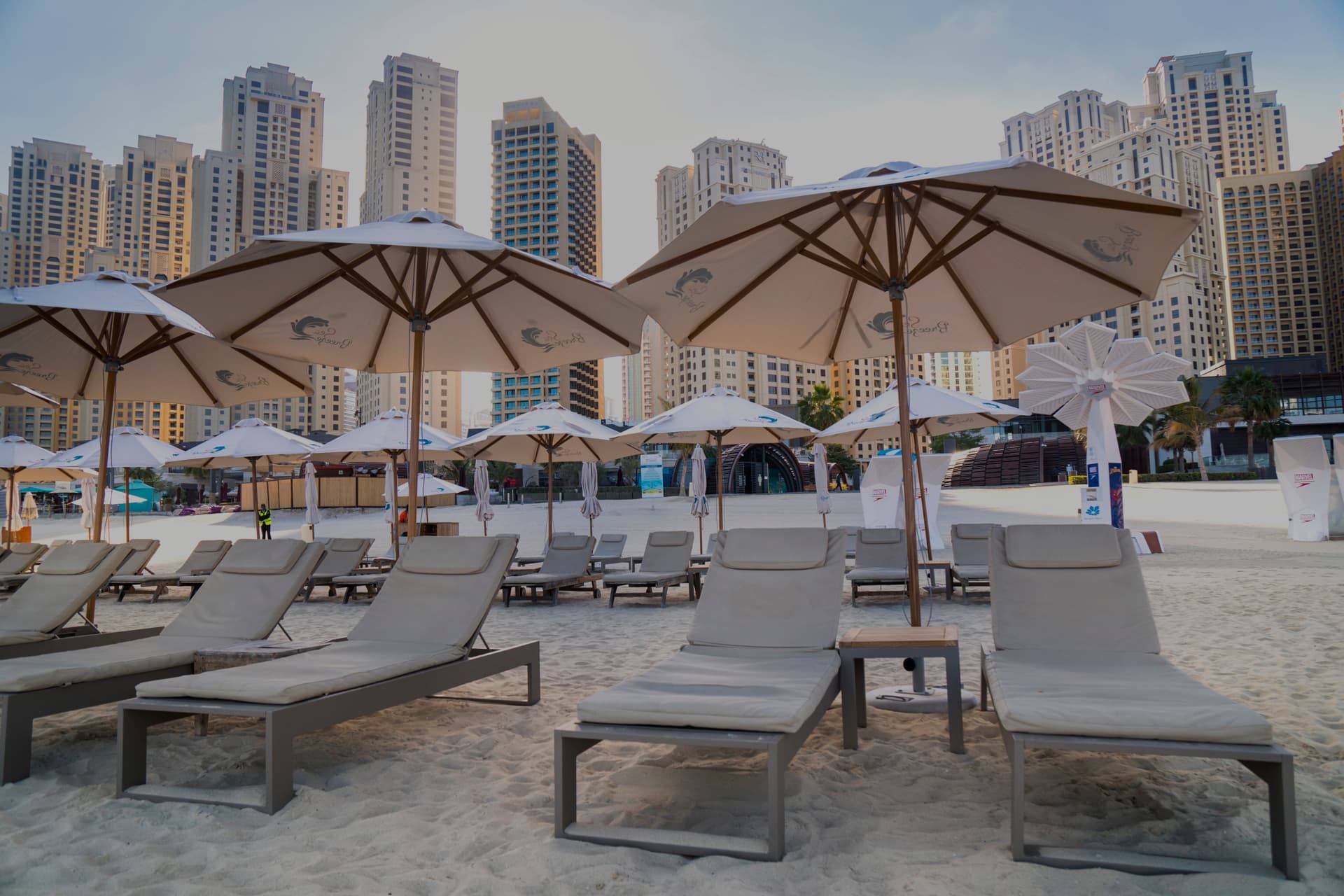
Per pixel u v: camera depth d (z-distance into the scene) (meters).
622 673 5.26
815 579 3.85
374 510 36.41
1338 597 7.22
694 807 2.85
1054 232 3.78
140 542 11.13
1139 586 3.46
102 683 3.54
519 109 114.56
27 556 10.32
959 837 2.51
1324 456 13.77
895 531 9.38
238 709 2.91
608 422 70.00
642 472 29.97
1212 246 107.62
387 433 12.54
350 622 8.29
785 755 2.42
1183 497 27.75
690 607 8.88
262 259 4.69
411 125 123.56
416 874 2.31
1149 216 3.30
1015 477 60.31
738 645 3.61
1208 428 53.41
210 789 3.13
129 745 3.06
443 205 125.44
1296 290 119.06
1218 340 105.50
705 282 4.19
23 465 14.05
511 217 113.94
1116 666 2.97
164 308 5.40
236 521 32.53
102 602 10.64
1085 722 2.26
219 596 4.58
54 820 2.85
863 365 116.12
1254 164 145.75
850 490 52.19
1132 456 70.31
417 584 4.39
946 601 8.51
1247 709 2.25
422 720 4.15
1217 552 12.12
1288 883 2.09
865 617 7.60
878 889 2.16
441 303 5.18
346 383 115.12
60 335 6.13
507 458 13.82
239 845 2.57
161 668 3.76
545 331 6.04
